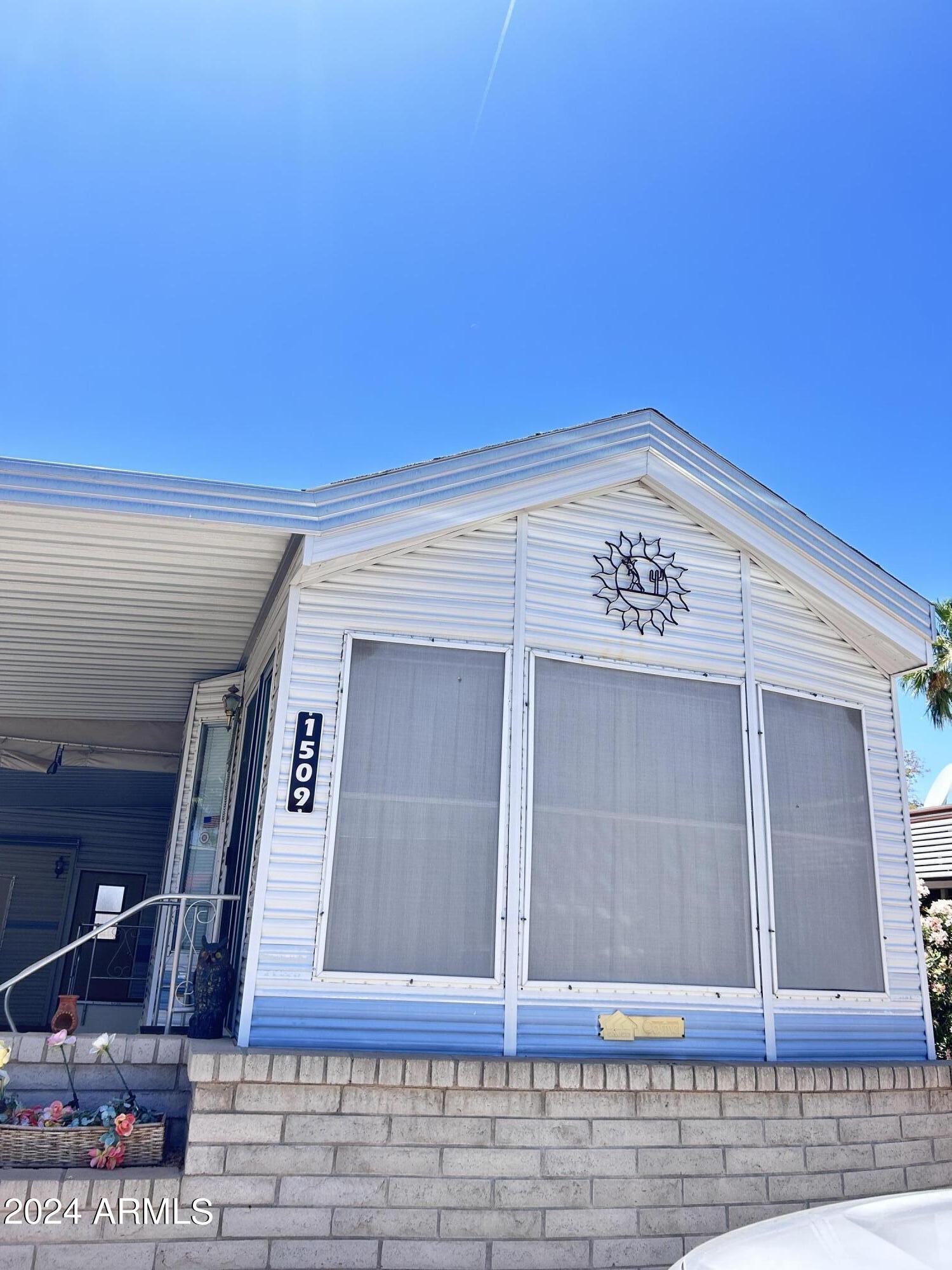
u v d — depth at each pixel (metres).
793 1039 5.21
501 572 5.30
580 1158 4.42
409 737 4.91
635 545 5.65
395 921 4.64
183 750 7.92
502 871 4.83
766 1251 2.50
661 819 5.25
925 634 6.26
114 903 12.34
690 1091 4.65
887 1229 2.61
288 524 4.65
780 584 6.07
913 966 5.86
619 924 4.98
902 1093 5.25
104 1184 3.93
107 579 5.46
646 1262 4.38
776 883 5.47
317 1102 4.18
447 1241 4.15
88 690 8.16
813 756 5.89
